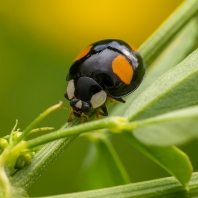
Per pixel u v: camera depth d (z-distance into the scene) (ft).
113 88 0.22
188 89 0.20
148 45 0.24
